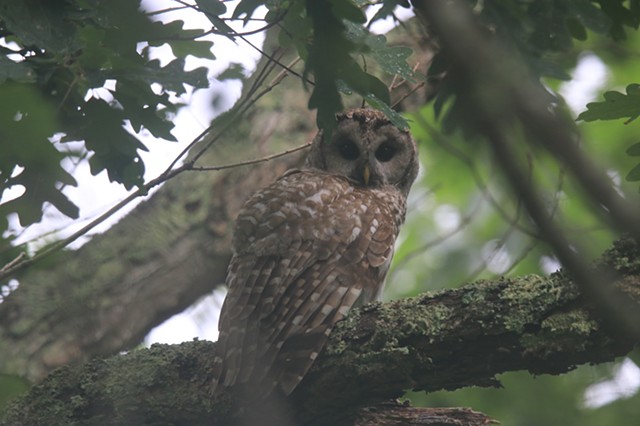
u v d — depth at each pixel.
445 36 4.38
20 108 6.08
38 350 13.73
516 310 8.27
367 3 8.32
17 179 8.64
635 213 4.16
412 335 8.65
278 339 9.48
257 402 9.27
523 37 10.08
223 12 7.94
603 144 16.75
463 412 9.38
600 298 4.59
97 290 14.41
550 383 15.27
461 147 17.66
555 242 4.26
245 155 15.82
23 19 7.70
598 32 9.98
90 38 8.30
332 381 9.03
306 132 15.99
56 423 9.50
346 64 6.33
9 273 9.26
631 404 14.91
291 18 7.84
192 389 9.47
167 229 15.47
